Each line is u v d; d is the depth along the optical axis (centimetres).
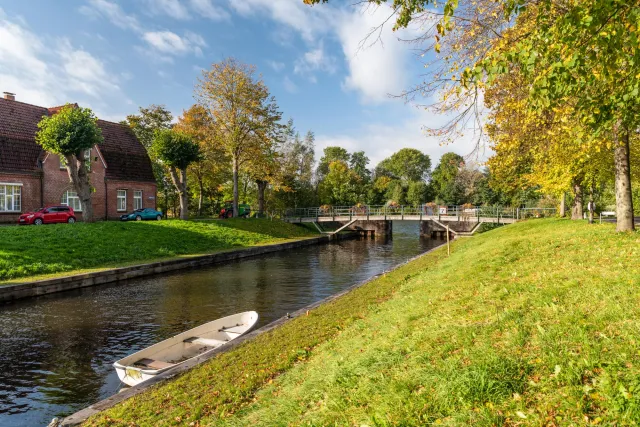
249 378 672
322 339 849
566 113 775
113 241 2511
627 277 668
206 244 3111
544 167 1864
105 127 4150
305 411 489
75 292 1764
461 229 5159
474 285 891
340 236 5056
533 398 395
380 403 442
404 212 5253
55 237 2319
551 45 513
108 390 845
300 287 1923
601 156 1688
